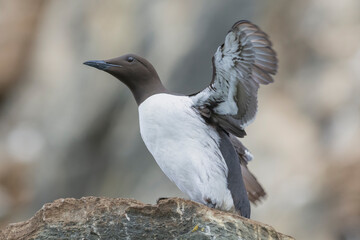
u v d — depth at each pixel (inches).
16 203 735.7
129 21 697.0
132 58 294.4
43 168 713.6
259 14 649.6
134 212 240.5
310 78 621.9
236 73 267.3
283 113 606.5
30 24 835.4
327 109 605.3
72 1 757.3
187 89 633.6
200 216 240.7
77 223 240.4
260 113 608.1
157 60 661.3
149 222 239.9
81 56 721.6
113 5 715.4
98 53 708.0
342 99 605.6
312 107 609.6
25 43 825.5
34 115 754.8
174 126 275.0
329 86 612.1
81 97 705.0
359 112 596.4
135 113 663.8
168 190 591.5
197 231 238.4
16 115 778.8
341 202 557.0
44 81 751.7
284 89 621.9
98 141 682.2
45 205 243.1
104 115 681.6
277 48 638.5
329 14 639.8
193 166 273.6
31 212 716.0
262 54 258.4
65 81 727.1
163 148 277.4
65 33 745.0
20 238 242.4
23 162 746.2
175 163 276.4
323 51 629.0
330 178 569.0
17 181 746.2
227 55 261.1
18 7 847.7
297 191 562.6
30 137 743.7
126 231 239.1
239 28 247.6
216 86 272.4
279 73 629.0
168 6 684.1
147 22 686.5
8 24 837.2
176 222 240.4
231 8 651.5
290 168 573.3
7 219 729.6
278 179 569.0
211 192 275.3
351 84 608.7
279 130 593.6
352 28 630.5
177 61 648.4
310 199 555.5
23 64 817.5
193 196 279.9
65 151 698.2
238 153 309.0
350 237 545.6
